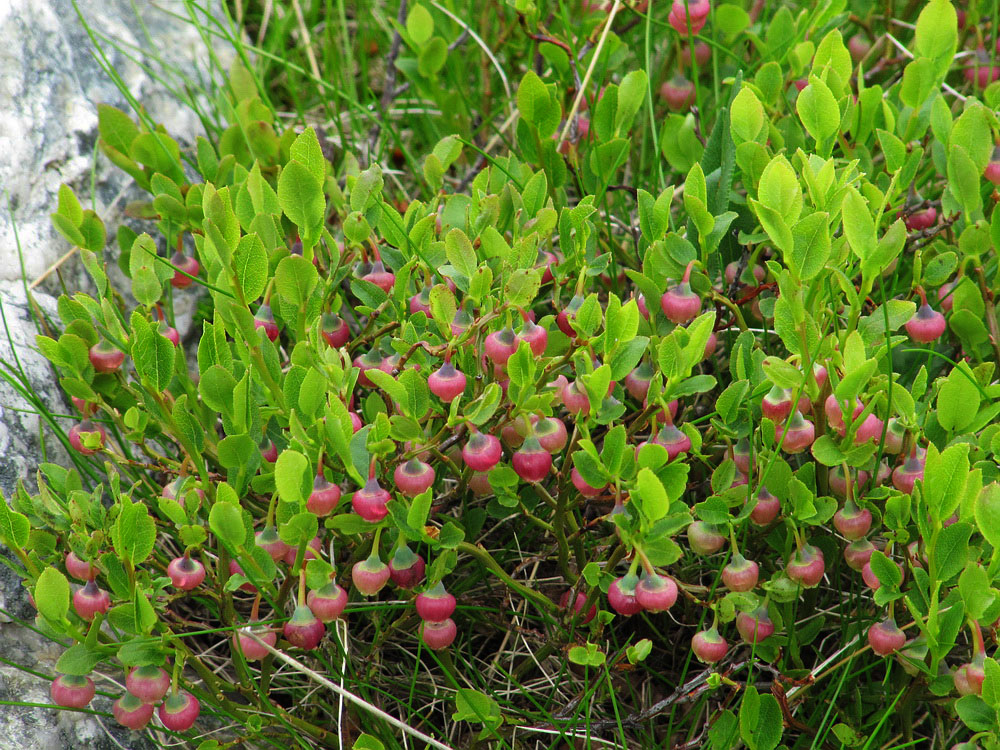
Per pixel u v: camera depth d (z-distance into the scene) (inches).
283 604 12.6
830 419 12.3
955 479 11.7
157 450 14.7
